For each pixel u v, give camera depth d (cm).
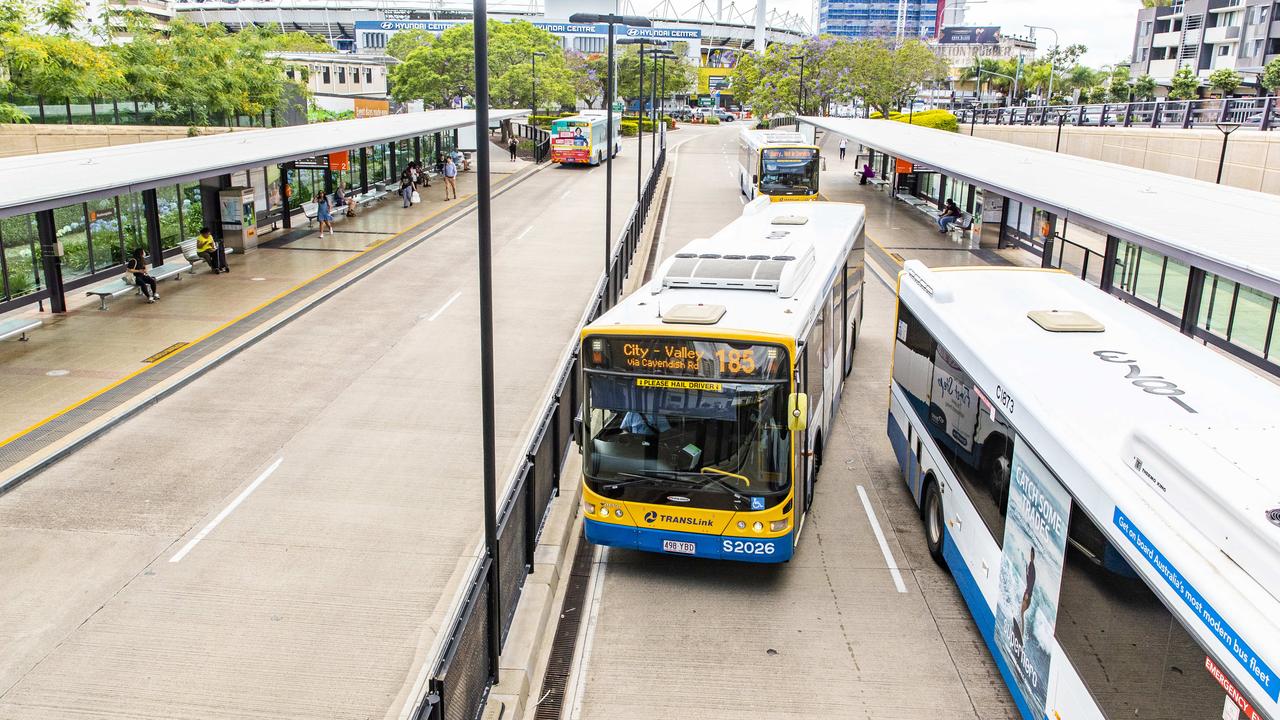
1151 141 3578
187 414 1530
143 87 3459
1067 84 10106
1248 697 464
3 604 984
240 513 1192
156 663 888
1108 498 619
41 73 2873
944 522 1051
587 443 1020
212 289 2364
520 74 7025
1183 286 1912
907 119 6588
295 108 4697
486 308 825
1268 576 493
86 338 1919
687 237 3275
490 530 821
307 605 987
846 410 1616
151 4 11338
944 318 1056
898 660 904
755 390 964
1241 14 6556
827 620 975
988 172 2495
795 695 851
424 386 1686
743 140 4509
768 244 1379
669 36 14838
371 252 2889
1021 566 783
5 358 1783
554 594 1028
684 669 892
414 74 7219
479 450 1404
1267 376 1552
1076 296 1144
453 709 673
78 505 1209
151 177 1895
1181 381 824
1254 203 1814
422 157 4869
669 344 978
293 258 2775
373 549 1105
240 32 4222
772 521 979
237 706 827
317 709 823
